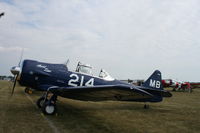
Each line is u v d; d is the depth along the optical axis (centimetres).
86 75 726
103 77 766
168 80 2848
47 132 378
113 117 589
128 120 559
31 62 652
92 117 566
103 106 830
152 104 1009
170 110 818
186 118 644
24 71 628
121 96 538
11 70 626
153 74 922
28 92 1172
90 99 606
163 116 664
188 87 2742
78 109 700
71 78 690
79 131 402
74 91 515
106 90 471
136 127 478
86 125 459
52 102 558
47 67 664
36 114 541
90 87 474
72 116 555
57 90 538
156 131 454
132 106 884
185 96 1777
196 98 1550
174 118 636
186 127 514
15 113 535
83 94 548
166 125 525
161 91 795
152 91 836
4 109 583
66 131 396
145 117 627
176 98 1509
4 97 893
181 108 893
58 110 641
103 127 452
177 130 477
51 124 441
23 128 394
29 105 688
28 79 631
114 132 416
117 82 788
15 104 693
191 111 809
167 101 1229
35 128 400
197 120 616
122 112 698
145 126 496
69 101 934
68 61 732
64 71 689
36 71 636
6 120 449
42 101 650
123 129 448
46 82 650
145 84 901
